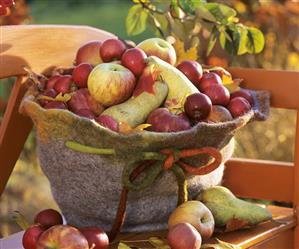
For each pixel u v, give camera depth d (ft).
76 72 5.23
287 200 5.94
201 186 5.33
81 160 4.98
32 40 5.73
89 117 4.99
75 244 4.65
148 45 5.41
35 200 9.61
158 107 5.13
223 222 5.31
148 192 5.12
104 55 5.37
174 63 5.45
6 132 5.71
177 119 4.98
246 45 6.44
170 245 4.88
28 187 9.68
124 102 5.11
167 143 4.89
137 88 5.13
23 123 5.79
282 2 8.86
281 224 5.57
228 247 5.02
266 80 5.89
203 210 5.10
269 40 8.96
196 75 5.35
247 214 5.34
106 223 5.20
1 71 5.55
